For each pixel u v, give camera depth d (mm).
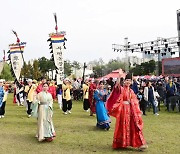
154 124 11547
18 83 20781
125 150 7465
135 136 7453
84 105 16422
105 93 10594
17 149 7637
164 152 7266
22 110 17188
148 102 15805
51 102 8734
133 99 7613
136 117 7480
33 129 10547
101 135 9406
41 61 58312
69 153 7227
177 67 28562
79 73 65312
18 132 9945
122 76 7824
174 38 29953
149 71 50312
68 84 15344
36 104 8688
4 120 12789
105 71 86312
